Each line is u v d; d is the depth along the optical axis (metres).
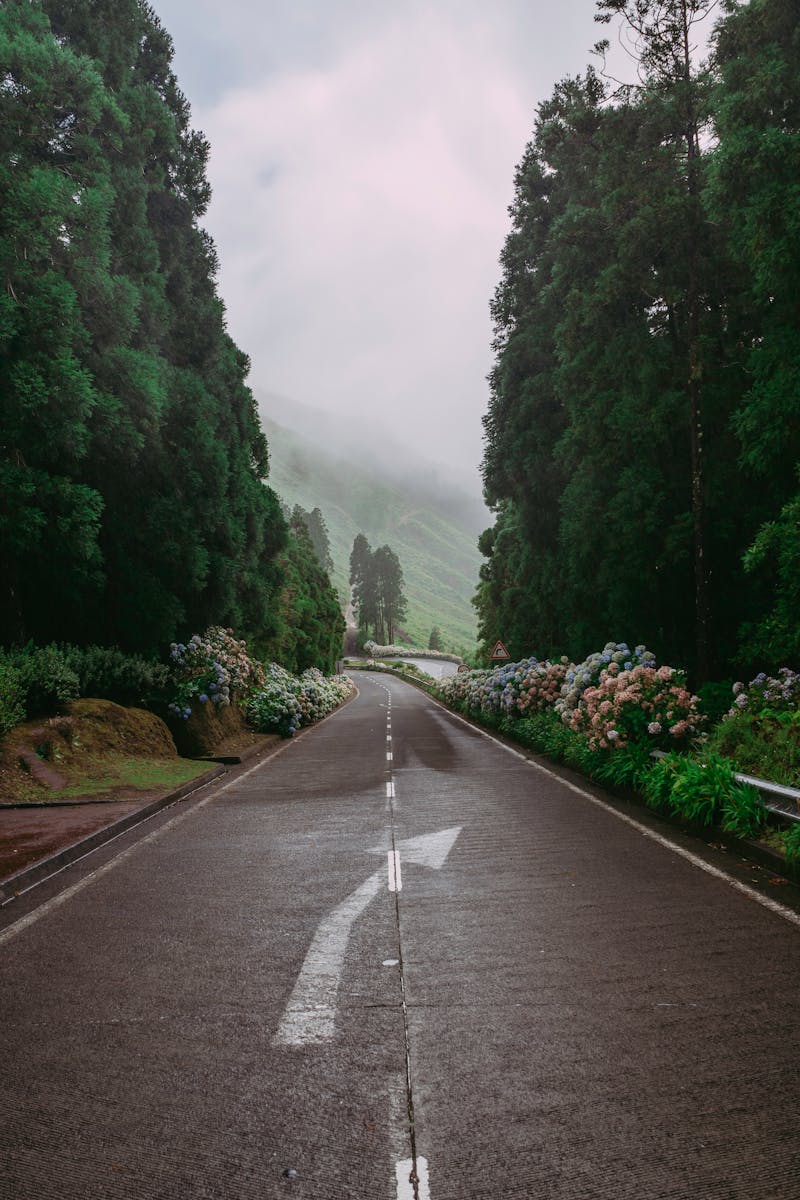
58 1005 4.35
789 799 7.75
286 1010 4.23
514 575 32.47
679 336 19.39
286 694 26.12
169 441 20.81
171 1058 3.70
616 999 4.28
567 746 15.84
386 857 7.96
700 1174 2.74
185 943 5.39
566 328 19.97
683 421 17.78
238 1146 2.98
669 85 17.50
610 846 8.34
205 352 25.56
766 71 13.47
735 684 11.73
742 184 13.91
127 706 17.86
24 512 14.86
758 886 6.60
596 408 19.23
